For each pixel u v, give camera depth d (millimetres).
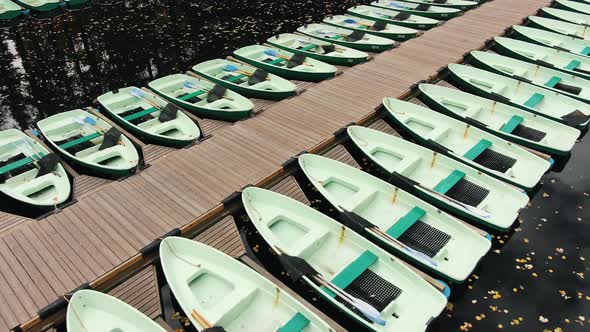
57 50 16266
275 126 10359
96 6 19750
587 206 9211
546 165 9320
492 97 11758
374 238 7750
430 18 17375
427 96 11570
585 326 6934
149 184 8680
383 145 9914
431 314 6609
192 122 10570
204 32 17562
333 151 9820
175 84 12586
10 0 19281
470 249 7633
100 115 11383
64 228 7715
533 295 7441
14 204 9039
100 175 9469
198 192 8461
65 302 6480
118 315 6395
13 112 12836
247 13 19297
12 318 6281
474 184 8953
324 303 7211
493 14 16922
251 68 13047
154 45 16578
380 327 6387
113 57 15828
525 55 13977
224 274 7031
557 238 8492
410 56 13734
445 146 10273
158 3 20203
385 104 10938
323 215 7832
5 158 10242
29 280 6812
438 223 8062
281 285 7148
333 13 19344
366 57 13477
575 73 12672
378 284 7035
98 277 6824
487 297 7418
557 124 10500
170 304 7184
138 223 7789
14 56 15852
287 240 7895
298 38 15211
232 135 10055
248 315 6645
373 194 8633
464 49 14086
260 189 8211
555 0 17984
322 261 7520
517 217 8688
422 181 9258
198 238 7750
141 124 10773
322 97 11547
